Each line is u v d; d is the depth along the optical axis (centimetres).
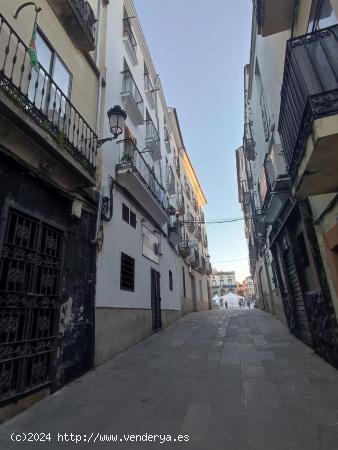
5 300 390
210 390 441
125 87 1040
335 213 467
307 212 595
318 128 325
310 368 522
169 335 981
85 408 391
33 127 444
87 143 676
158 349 763
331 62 355
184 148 2530
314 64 363
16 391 386
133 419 351
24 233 448
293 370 516
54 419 360
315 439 284
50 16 636
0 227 399
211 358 643
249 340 838
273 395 405
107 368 594
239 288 8012
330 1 384
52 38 635
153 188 1084
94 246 673
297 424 317
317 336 611
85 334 579
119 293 776
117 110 704
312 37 381
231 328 1097
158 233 1243
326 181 413
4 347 377
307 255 689
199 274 2564
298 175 419
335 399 376
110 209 776
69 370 507
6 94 400
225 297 4700
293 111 407
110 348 678
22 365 400
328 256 520
